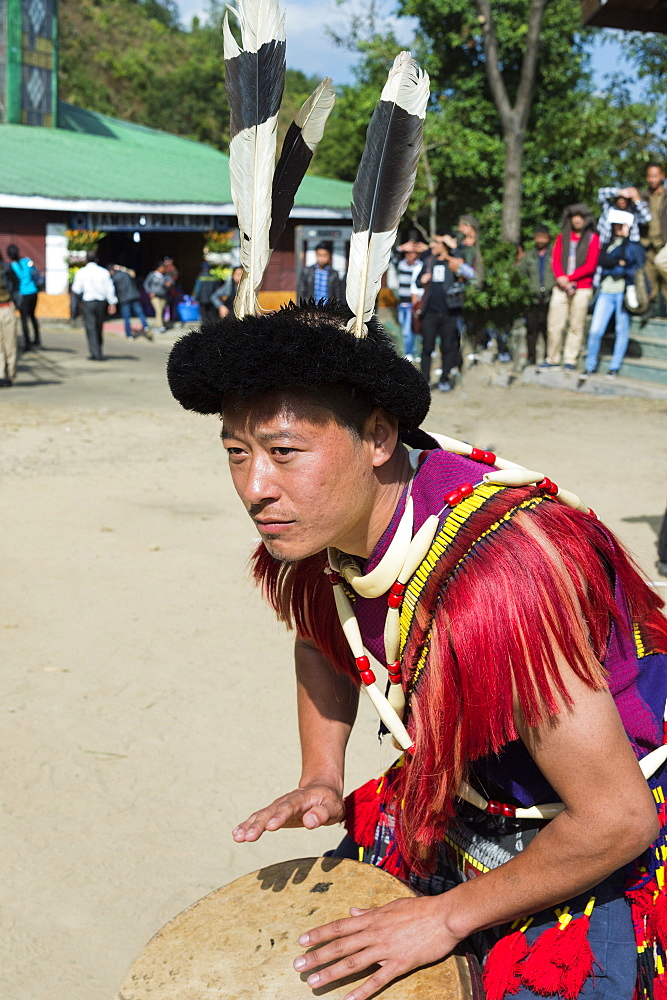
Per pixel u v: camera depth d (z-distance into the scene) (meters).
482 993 1.29
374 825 1.65
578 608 1.18
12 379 12.73
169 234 29.12
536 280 13.40
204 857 3.02
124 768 3.49
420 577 1.26
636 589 1.33
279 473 1.19
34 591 5.16
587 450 8.78
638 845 1.20
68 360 15.65
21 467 8.06
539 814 1.39
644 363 12.46
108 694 4.03
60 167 23.70
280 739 3.70
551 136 21.41
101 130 31.48
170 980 1.33
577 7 21.80
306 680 1.71
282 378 1.12
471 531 1.22
